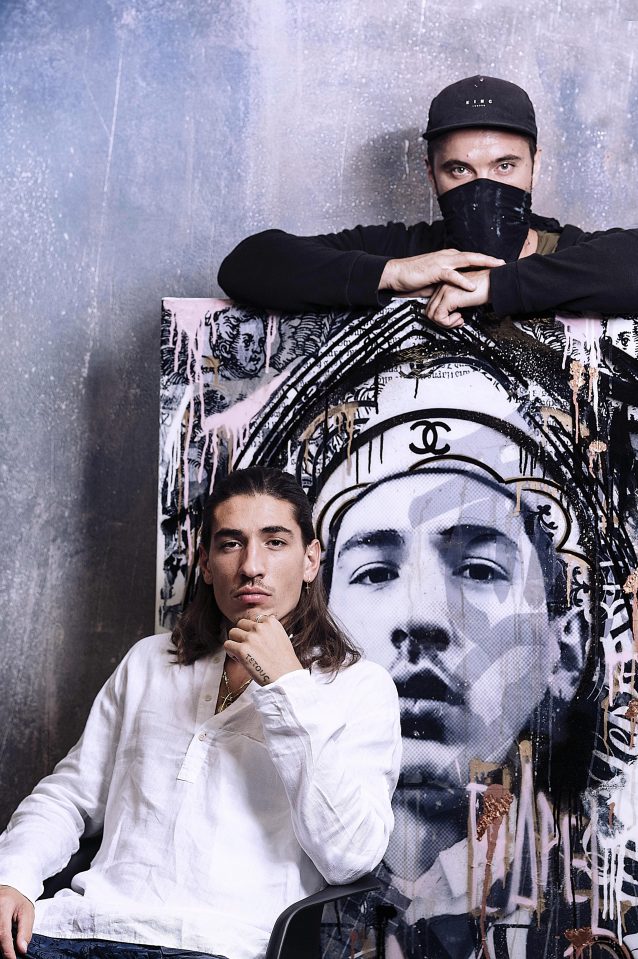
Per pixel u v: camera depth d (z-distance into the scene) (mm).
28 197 2746
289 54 2717
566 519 2119
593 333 2146
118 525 2689
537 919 2039
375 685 1797
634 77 2658
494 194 2254
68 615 2676
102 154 2744
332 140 2701
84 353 2715
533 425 2143
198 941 1539
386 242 2500
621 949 2014
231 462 2236
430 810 2084
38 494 2697
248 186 2711
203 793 1685
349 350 2215
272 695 1585
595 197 2650
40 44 2770
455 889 2062
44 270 2732
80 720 2656
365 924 2082
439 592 2131
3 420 2707
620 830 2039
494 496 2143
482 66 2670
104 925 1585
